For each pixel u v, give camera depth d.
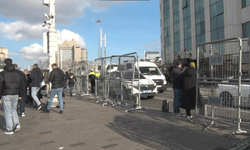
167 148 4.16
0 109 8.88
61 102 7.69
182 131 5.26
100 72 10.90
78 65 15.45
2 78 5.13
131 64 8.17
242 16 23.58
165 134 5.04
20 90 5.52
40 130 5.49
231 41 4.84
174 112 7.14
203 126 5.66
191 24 31.36
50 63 9.23
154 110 8.12
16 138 4.85
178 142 4.48
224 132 5.08
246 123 4.84
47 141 4.62
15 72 5.41
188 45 32.78
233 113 4.88
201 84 5.83
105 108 8.70
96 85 11.68
